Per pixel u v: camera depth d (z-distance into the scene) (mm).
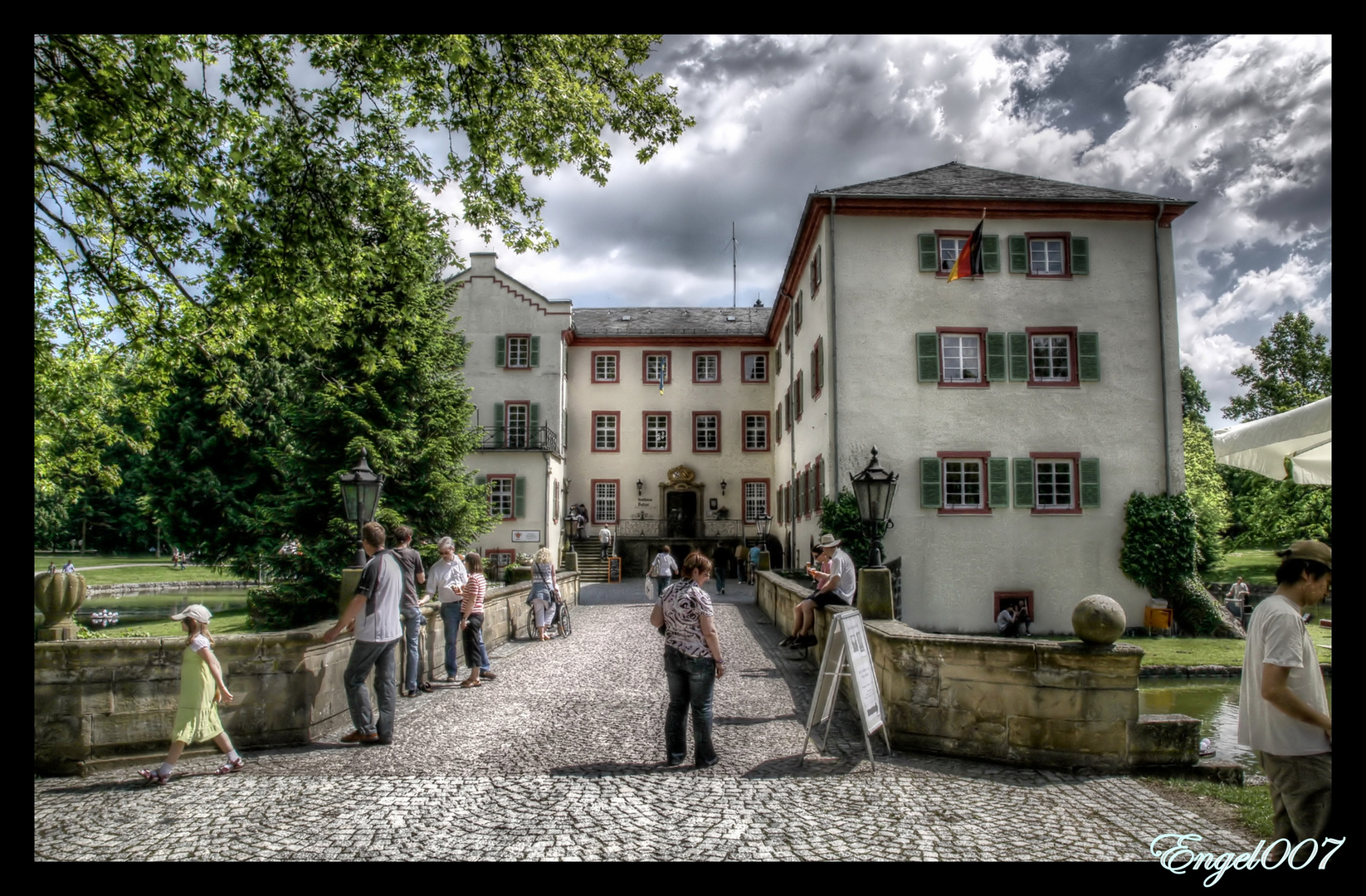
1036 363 23359
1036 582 22469
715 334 40375
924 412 22875
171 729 6953
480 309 37562
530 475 34250
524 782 6180
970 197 23125
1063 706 6582
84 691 6738
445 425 22656
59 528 57719
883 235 23344
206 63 9961
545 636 15219
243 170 10453
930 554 22422
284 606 20547
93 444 14688
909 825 5270
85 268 11320
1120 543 22719
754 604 23078
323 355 21281
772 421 39844
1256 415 43188
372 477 9695
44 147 9648
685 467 39594
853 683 6703
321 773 6426
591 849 4832
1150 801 5773
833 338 22984
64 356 13094
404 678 9609
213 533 35406
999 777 6348
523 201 12062
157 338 11727
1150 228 23656
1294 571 4254
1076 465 22984
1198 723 6559
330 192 11227
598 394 40156
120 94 8977
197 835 5062
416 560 9805
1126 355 23281
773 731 7867
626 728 7953
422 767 6590
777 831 5145
